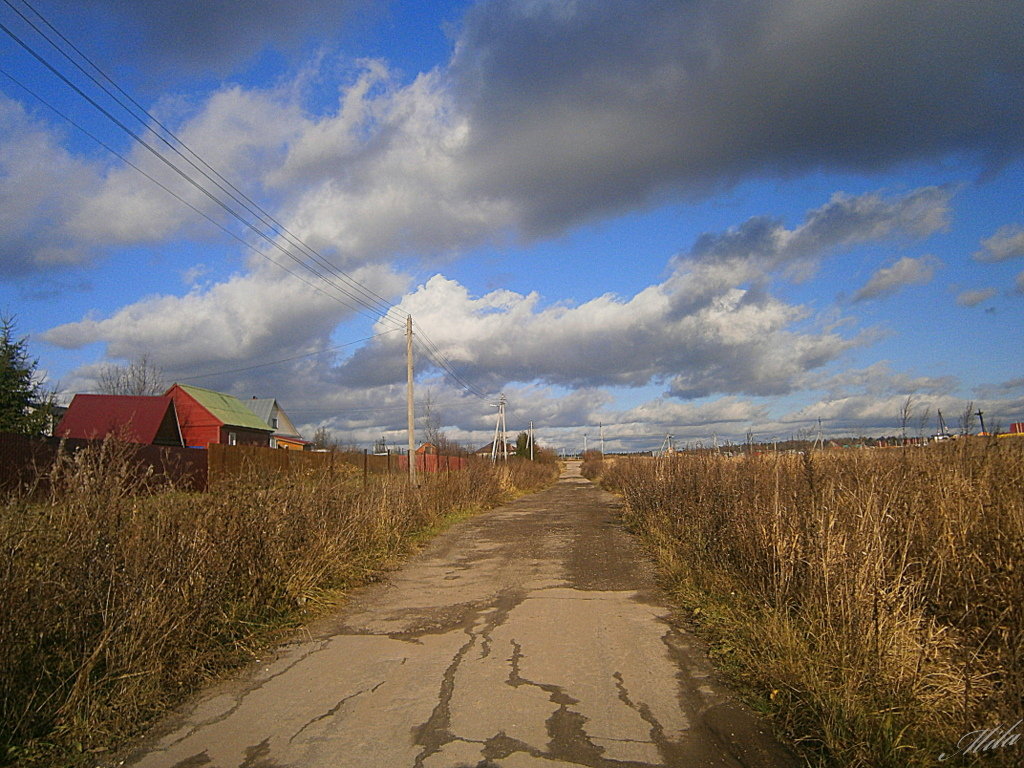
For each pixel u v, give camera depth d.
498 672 5.35
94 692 4.41
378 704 4.69
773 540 6.68
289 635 6.52
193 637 5.59
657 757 3.82
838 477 7.22
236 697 4.88
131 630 4.91
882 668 4.23
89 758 3.90
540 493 35.62
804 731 4.06
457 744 4.01
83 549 4.95
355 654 5.90
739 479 9.63
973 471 6.47
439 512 17.88
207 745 4.06
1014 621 4.26
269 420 60.81
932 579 5.23
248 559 6.96
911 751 3.60
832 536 5.72
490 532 15.23
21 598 4.24
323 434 42.47
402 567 10.48
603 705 4.62
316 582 8.00
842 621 4.78
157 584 5.31
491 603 7.88
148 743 4.11
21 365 24.61
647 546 12.05
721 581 7.74
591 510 21.62
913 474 6.75
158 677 4.81
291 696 4.88
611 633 6.49
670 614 7.23
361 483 12.81
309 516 8.89
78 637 4.74
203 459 19.56
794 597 6.06
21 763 3.79
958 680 4.06
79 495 5.25
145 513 5.82
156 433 30.59
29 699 4.04
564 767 3.70
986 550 5.14
